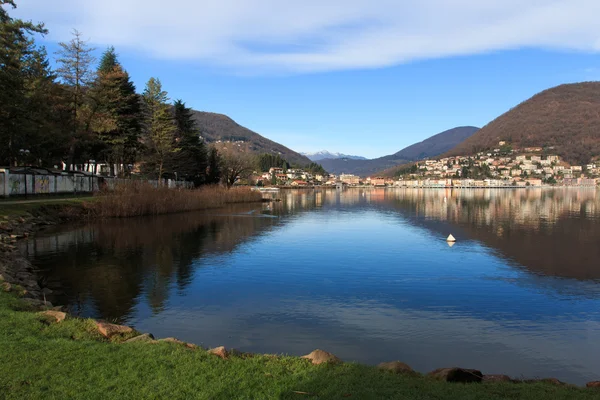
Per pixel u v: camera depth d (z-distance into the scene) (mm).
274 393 6430
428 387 7059
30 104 39938
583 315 15758
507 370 11133
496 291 19016
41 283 18938
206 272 22000
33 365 7160
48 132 44906
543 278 21578
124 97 67812
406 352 12133
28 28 34000
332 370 7652
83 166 69625
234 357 8188
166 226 40438
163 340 9172
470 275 22094
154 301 16719
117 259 24594
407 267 24000
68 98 52938
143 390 6340
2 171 39719
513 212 66000
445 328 14203
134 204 48156
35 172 44656
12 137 44062
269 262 24891
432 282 20562
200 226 41500
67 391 6250
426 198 122875
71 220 40250
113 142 66125
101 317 14633
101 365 7297
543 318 15391
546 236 37781
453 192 183875
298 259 25922
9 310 10695
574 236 37719
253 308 16062
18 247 27234
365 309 16156
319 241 33656
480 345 12773
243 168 100562
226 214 56625
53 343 8336
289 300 17234
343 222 50000
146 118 75500
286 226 44438
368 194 163375
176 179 84562
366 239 35094
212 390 6418
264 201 93562
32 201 40281
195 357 7879
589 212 65062
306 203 93312
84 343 8430
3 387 6297
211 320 14594
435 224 48188
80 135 54688
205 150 96062
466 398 6605
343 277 21359
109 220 43000
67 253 25953
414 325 14445
